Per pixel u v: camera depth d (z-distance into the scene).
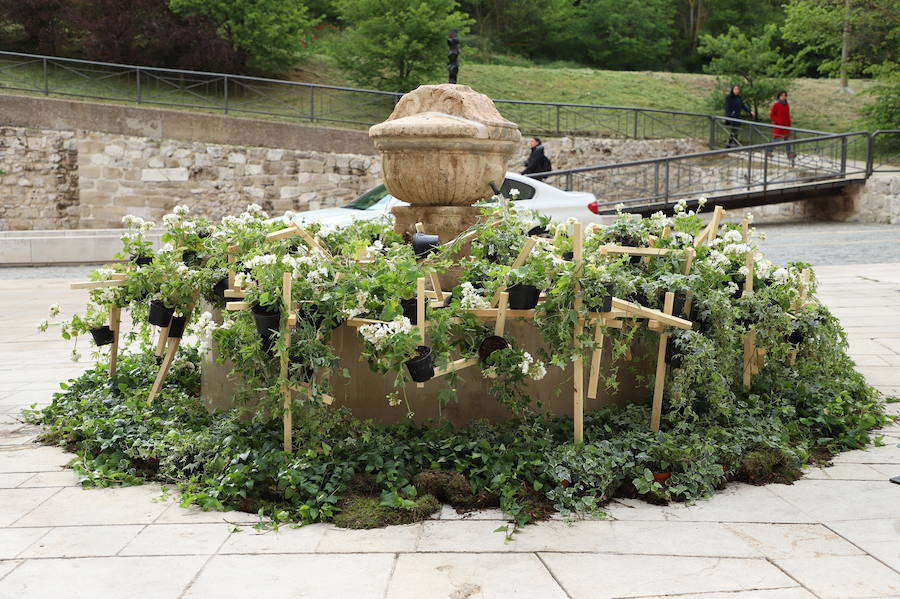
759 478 3.98
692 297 4.36
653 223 4.73
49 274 14.48
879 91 26.72
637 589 2.81
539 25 40.00
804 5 27.39
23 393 6.13
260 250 4.21
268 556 3.12
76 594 2.82
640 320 4.38
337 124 23.28
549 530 3.38
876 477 4.00
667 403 4.53
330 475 3.78
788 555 3.09
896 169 21.53
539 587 2.84
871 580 2.86
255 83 25.36
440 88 4.96
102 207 20.42
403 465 3.82
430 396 4.27
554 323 3.99
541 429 4.18
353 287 3.94
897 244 15.02
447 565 3.03
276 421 4.32
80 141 20.22
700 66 42.22
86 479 4.01
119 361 5.85
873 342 7.34
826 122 29.78
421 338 3.75
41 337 8.65
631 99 29.64
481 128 4.71
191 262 5.01
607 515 3.55
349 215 9.86
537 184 11.17
